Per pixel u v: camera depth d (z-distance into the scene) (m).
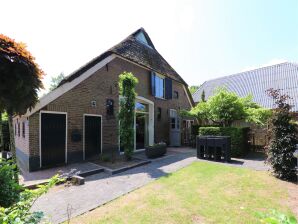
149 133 13.72
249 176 6.64
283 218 1.46
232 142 10.71
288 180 6.21
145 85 13.49
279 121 6.62
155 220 3.69
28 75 4.04
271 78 19.23
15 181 2.75
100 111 10.06
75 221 3.71
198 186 5.62
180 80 17.95
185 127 17.34
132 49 13.05
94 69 9.73
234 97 11.64
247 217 3.79
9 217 1.62
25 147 8.41
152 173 7.14
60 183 6.05
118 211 4.10
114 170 7.39
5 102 3.95
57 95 8.16
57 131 8.23
